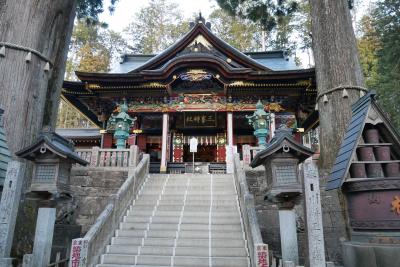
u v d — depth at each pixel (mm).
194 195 8578
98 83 15617
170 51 16719
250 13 13820
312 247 3732
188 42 16984
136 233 6844
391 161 4031
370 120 4250
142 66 16562
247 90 16062
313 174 4031
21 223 6109
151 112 16703
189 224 7133
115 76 15211
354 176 4031
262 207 8578
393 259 3133
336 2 9266
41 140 4898
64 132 23016
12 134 6520
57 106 8766
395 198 3416
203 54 15086
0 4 7332
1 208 4383
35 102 7148
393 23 15820
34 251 4742
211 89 16516
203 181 9570
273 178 4785
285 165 4812
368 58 21891
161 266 5824
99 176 9211
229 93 16250
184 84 16438
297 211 7824
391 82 15398
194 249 6215
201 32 16938
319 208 3891
